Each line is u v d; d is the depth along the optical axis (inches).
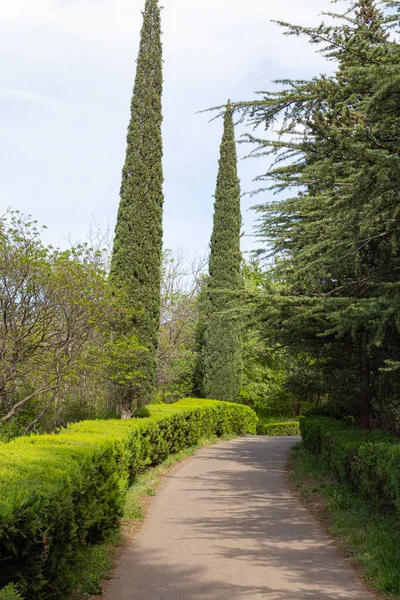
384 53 274.8
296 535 280.5
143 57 577.9
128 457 339.6
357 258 361.1
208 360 986.7
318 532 287.4
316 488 393.4
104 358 466.0
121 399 513.7
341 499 336.8
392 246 380.2
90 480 234.1
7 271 425.1
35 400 486.9
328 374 589.0
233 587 203.3
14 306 432.1
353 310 338.0
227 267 978.7
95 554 231.9
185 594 195.8
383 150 246.8
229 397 983.6
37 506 146.7
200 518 317.4
